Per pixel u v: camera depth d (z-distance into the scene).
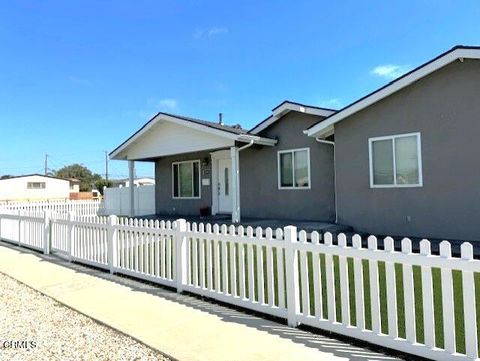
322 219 12.37
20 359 3.44
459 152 8.65
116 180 68.44
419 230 9.23
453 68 8.72
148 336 3.91
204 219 14.30
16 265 8.05
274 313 4.33
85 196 50.41
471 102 8.48
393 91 9.45
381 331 3.79
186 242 5.57
